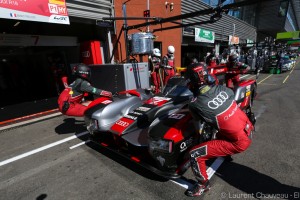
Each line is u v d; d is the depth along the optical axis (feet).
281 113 16.60
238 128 6.27
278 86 29.45
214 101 6.28
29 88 36.14
